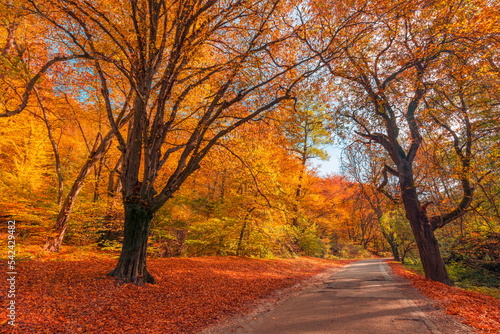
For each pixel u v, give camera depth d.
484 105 9.71
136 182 8.30
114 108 14.90
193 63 9.75
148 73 8.52
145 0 8.32
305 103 12.28
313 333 4.77
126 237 8.13
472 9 8.10
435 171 10.70
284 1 8.60
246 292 9.04
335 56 9.75
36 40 10.77
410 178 12.37
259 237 17.31
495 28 7.59
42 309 5.28
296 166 24.19
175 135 13.34
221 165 13.66
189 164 8.77
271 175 15.96
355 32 9.51
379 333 4.59
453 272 15.20
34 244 11.76
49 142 14.56
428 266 11.46
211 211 17.98
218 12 8.86
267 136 11.39
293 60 9.96
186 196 16.12
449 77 9.73
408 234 23.84
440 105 10.03
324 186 29.42
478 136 10.38
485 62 8.68
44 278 7.12
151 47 8.16
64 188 14.29
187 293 7.92
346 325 5.12
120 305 6.22
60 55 11.42
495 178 10.71
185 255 17.56
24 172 12.55
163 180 16.61
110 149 17.88
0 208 10.53
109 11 8.91
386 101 10.86
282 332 4.95
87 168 12.16
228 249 17.38
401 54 10.29
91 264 9.71
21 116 12.95
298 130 10.62
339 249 40.47
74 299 6.08
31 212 11.30
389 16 8.87
